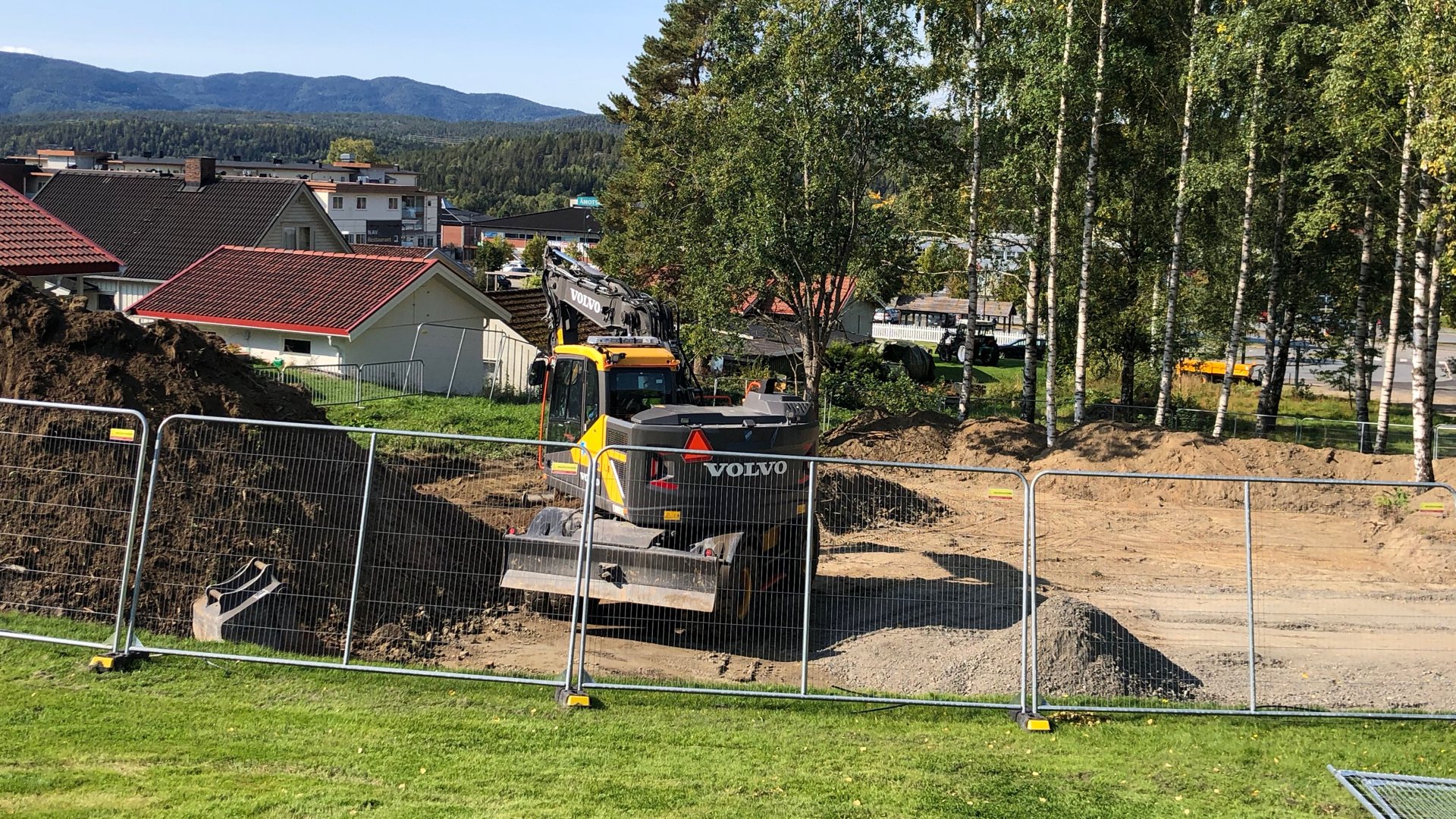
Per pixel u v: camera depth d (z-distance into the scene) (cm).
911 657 1005
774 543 1116
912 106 2653
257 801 644
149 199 3959
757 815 671
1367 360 3409
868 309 6344
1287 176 2694
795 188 2733
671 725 825
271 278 3023
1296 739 862
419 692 855
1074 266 3173
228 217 3834
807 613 882
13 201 2055
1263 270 3269
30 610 905
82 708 765
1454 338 6725
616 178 5056
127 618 909
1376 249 3117
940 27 2772
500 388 3203
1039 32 2583
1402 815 725
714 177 2847
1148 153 2967
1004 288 3566
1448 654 1115
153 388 1077
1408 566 1552
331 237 4234
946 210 2973
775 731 827
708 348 2961
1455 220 1959
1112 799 729
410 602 1038
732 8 2805
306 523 1023
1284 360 3672
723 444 1053
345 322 2730
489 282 7094
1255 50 2325
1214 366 4791
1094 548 1636
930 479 2200
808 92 2638
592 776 717
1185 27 2716
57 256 1950
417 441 2008
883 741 820
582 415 1202
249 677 848
